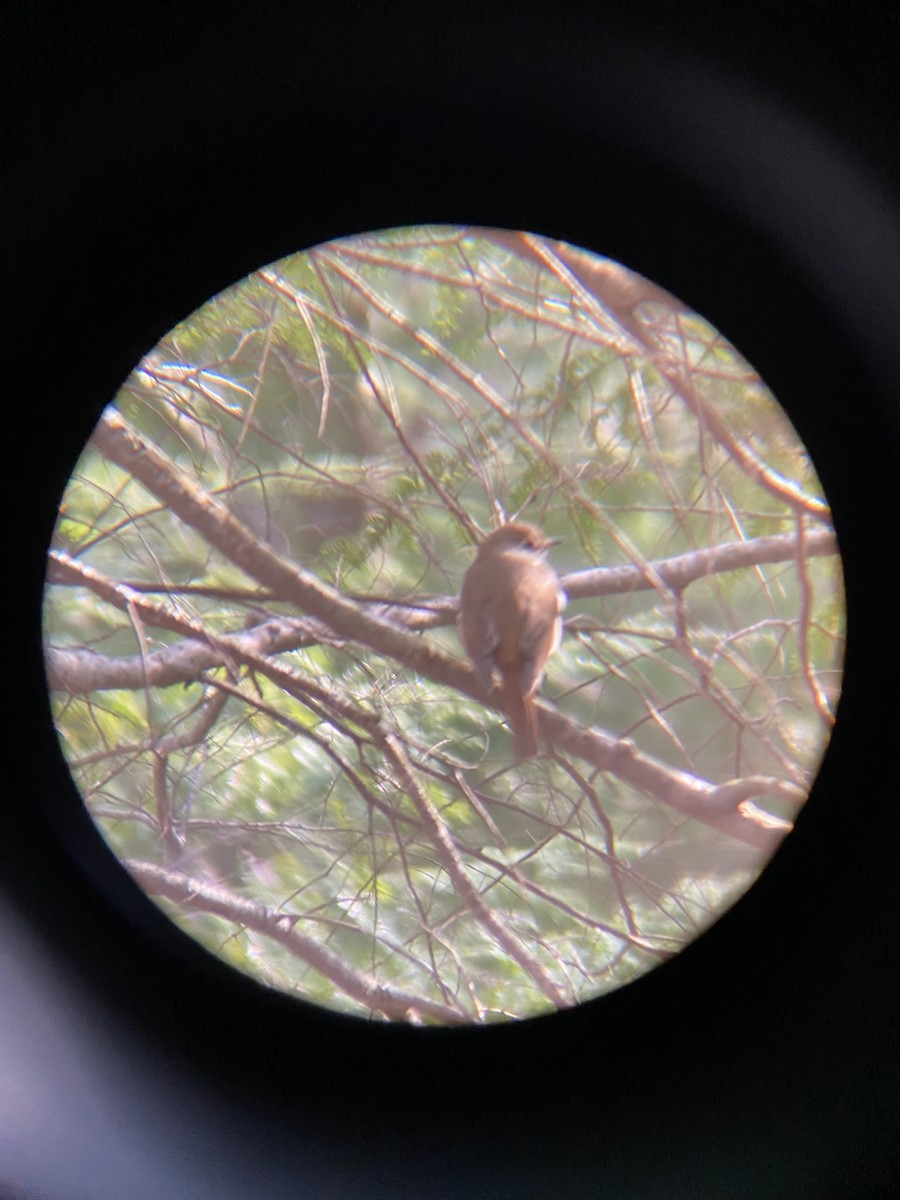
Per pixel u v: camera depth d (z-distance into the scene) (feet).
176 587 10.98
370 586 10.93
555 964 10.96
